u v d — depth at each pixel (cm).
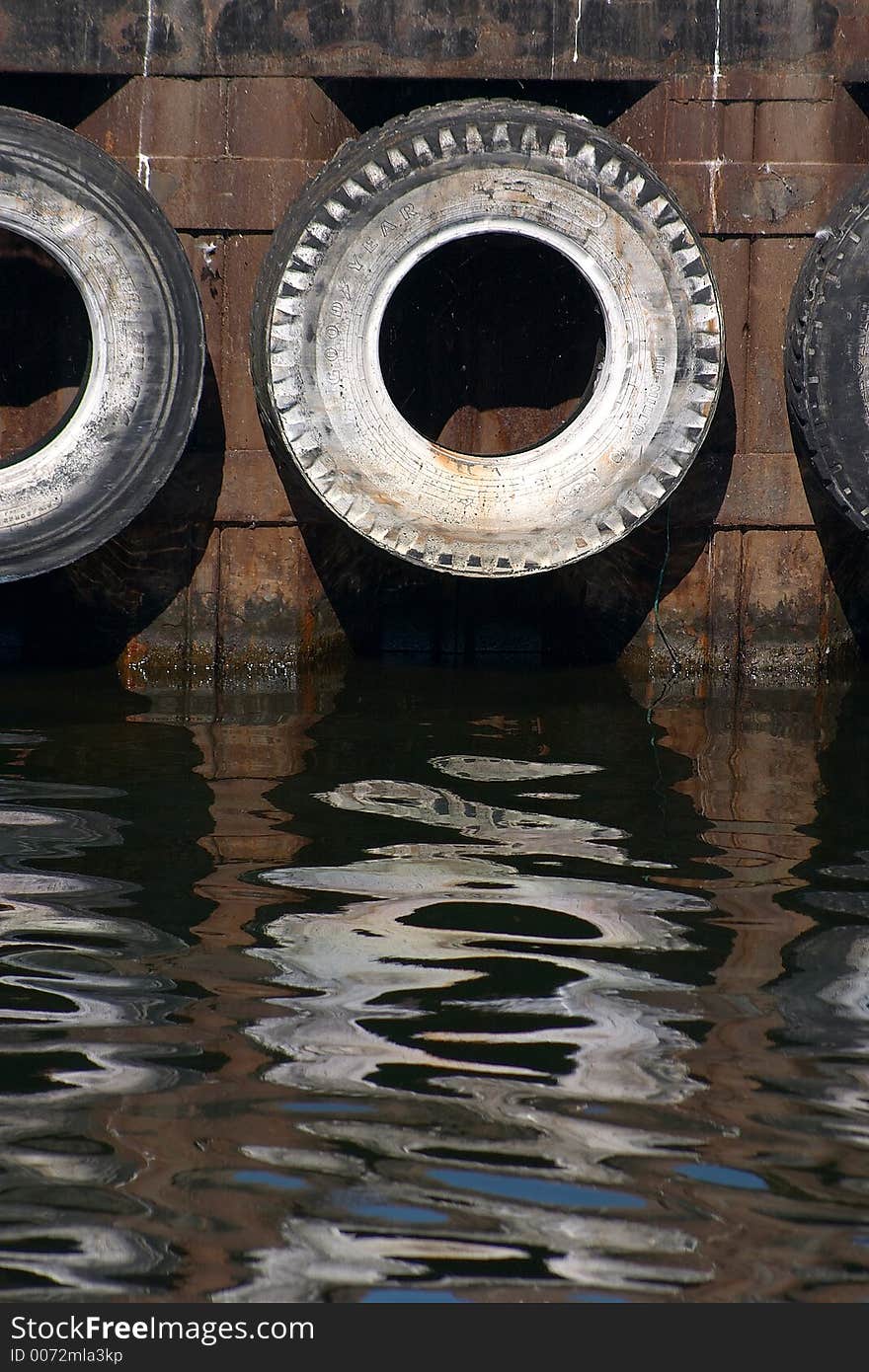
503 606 1600
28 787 1123
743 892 940
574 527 1454
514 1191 630
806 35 1469
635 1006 786
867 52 1473
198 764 1188
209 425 1498
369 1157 650
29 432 1576
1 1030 750
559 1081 711
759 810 1099
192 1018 768
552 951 852
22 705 1374
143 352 1427
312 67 1455
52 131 1395
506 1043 745
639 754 1242
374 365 1440
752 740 1291
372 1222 611
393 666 1567
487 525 1454
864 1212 620
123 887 934
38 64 1445
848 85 1480
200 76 1455
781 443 1527
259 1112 683
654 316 1436
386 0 1449
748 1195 629
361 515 1447
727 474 1530
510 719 1352
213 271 1477
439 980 812
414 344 1577
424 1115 681
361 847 1009
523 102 1419
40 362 1562
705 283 1432
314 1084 706
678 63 1474
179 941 859
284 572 1525
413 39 1456
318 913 900
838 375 1460
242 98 1459
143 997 789
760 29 1468
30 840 1011
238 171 1463
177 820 1054
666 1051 739
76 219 1405
